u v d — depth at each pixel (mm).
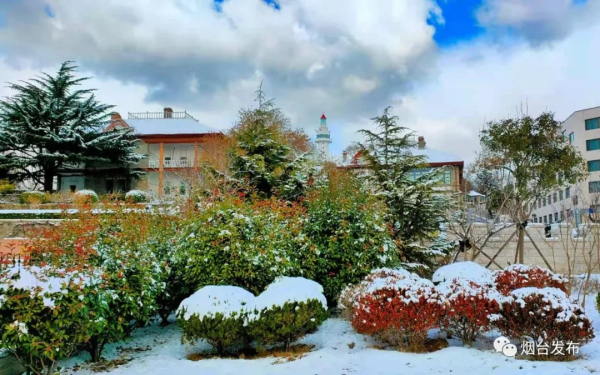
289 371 5707
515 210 12914
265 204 9625
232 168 14750
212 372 5805
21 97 28422
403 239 12602
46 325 5094
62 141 28250
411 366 5637
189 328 6410
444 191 13039
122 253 6883
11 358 5648
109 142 29219
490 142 18641
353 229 9664
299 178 13906
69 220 7734
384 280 7219
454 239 15859
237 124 24484
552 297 5992
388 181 13062
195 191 14891
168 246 9297
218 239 8125
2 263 5477
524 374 5074
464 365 5562
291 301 6562
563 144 20578
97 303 5824
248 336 6812
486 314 6262
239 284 8047
